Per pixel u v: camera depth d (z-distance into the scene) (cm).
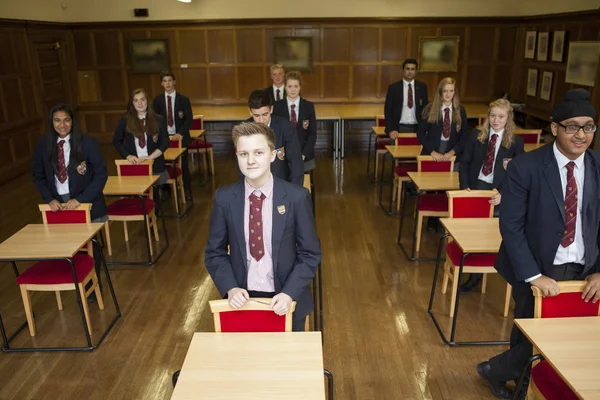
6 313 366
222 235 212
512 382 281
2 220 558
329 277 415
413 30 872
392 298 380
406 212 573
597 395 161
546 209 220
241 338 193
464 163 411
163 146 505
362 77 898
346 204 604
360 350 315
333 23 870
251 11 866
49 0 820
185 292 394
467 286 388
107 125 938
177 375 194
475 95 907
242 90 909
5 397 276
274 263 209
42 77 803
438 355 309
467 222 336
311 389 165
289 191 206
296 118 499
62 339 331
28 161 766
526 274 223
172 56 894
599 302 211
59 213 346
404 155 526
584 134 201
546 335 193
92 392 279
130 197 482
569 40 706
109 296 389
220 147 920
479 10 856
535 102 816
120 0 864
